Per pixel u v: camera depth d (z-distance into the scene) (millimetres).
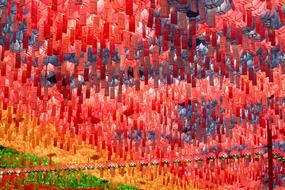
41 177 17250
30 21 6105
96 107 10594
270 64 7578
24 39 6617
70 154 15734
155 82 8195
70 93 9164
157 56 6871
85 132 12227
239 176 17188
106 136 12641
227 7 5945
